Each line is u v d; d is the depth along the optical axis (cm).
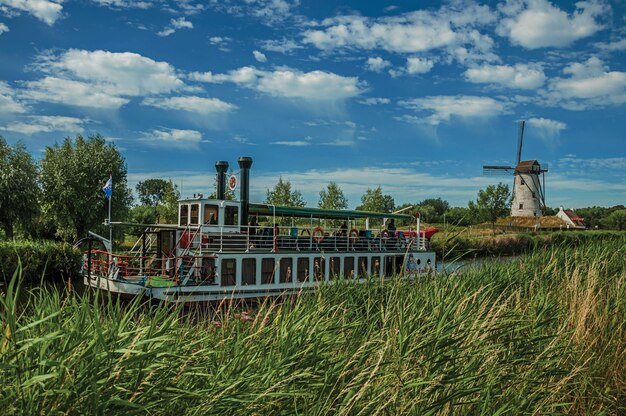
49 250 2745
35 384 288
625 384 624
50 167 4519
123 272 1997
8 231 4394
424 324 586
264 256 1942
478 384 504
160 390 337
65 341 339
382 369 476
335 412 414
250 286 1894
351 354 505
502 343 566
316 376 457
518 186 7581
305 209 2214
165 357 377
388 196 5516
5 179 4272
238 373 416
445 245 990
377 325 718
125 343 374
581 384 575
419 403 454
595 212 12069
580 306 714
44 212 4600
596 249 1191
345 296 901
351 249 2262
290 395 394
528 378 542
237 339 500
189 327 522
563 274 1002
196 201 2055
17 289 317
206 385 393
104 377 325
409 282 881
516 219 7444
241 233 2106
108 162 4619
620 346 679
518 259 1116
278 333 528
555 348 592
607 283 905
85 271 1936
